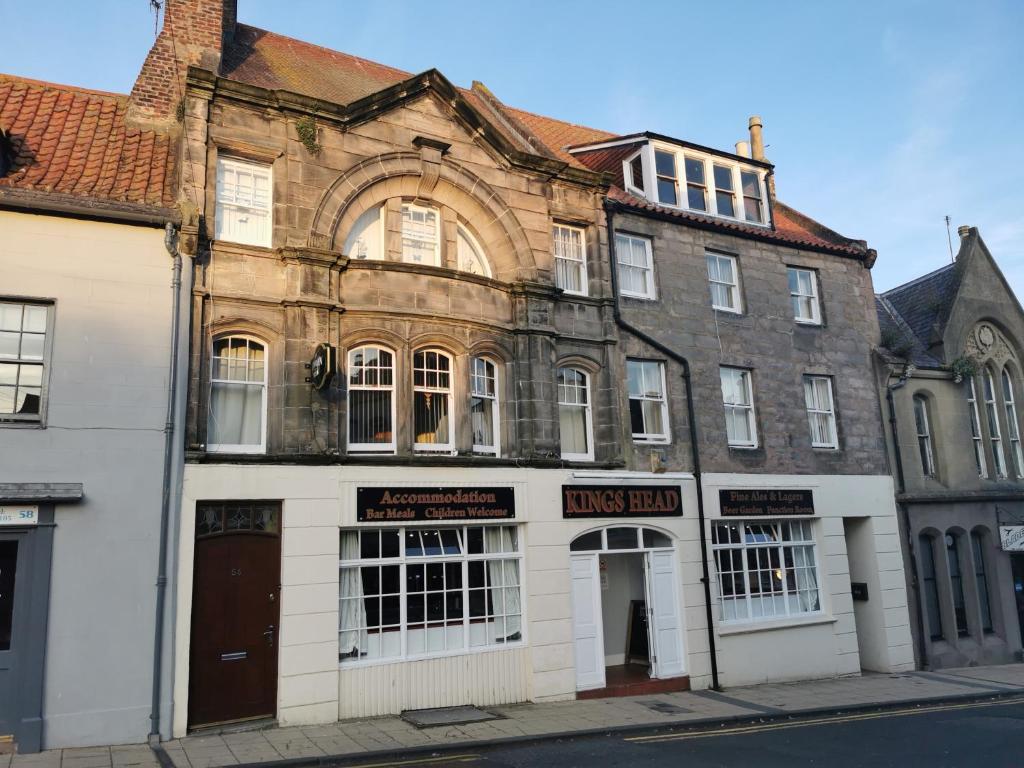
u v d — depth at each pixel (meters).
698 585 16.50
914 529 20.28
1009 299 24.31
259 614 12.05
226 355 12.88
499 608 14.31
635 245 18.02
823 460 19.28
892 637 19.06
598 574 15.45
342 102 15.38
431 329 14.33
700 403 17.64
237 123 13.32
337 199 13.93
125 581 10.97
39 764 9.52
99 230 11.73
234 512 12.17
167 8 14.50
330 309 13.38
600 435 16.23
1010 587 21.67
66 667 10.45
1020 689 16.59
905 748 10.99
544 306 15.88
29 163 12.30
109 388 11.37
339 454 13.06
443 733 11.45
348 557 13.02
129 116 14.03
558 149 20.50
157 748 10.37
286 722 11.75
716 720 12.86
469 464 14.23
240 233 13.34
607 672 16.20
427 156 15.03
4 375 10.97
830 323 20.52
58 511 10.75
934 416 21.83
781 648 17.36
